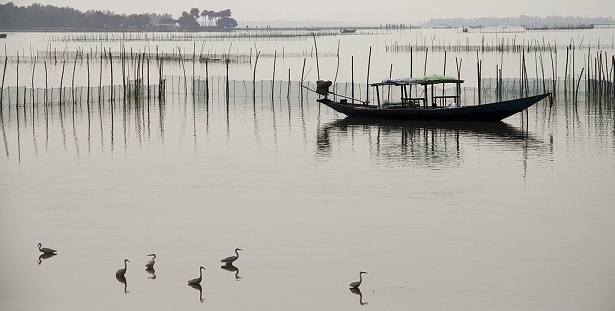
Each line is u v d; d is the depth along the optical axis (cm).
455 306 3172
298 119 8338
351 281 3434
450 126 7669
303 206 4644
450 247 3853
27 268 3616
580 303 3181
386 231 4128
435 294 3288
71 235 4106
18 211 4572
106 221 4356
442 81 7994
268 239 4009
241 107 9438
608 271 3512
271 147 6606
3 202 4772
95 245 3941
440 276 3475
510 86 10806
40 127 7669
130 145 6700
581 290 3306
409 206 4625
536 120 8006
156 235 4097
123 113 8762
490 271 3528
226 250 3850
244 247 3891
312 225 4247
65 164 5903
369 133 7325
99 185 5200
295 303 3212
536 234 4053
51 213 4522
